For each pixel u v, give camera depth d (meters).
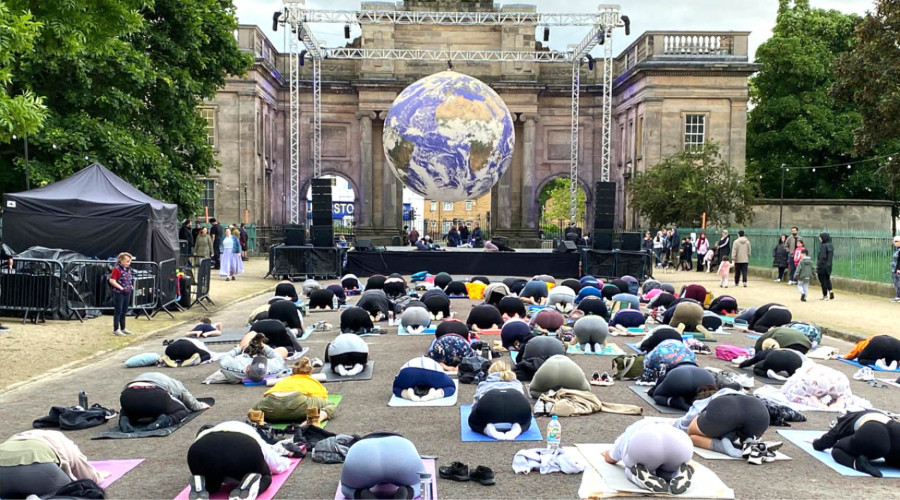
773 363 12.37
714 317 17.64
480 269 33.09
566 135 58.88
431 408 10.40
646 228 50.81
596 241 32.44
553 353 12.25
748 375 12.65
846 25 56.25
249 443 7.08
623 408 10.12
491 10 56.62
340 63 58.31
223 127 50.22
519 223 57.69
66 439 7.11
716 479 7.34
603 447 8.34
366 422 9.66
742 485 7.34
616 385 11.81
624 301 19.34
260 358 12.07
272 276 33.09
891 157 33.25
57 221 20.12
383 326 18.36
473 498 6.97
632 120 54.94
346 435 8.48
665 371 11.41
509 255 33.03
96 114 24.86
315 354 14.60
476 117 28.47
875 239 26.70
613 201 32.44
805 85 55.47
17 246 20.22
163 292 20.33
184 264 28.30
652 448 7.09
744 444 8.18
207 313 21.12
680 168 45.53
